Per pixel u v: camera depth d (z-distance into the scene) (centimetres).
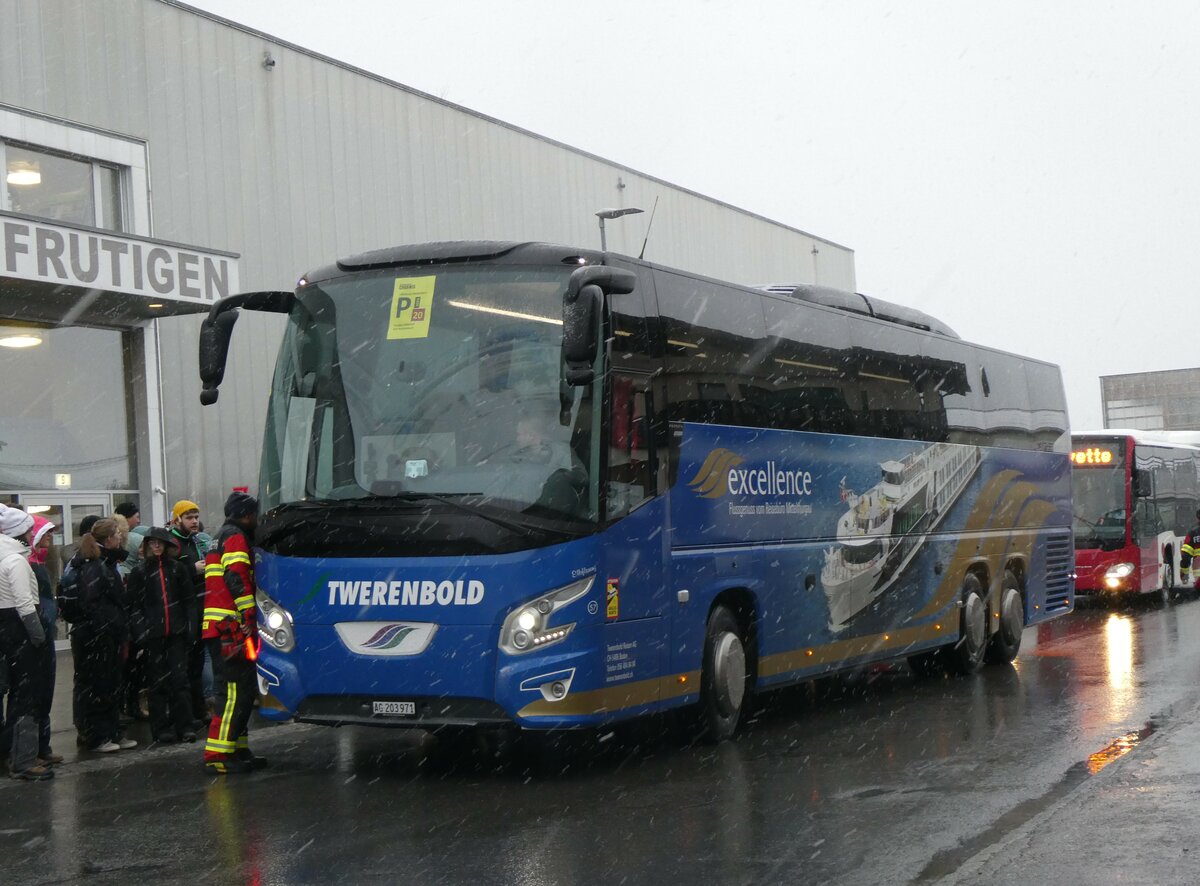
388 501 923
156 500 1944
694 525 1047
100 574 1125
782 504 1190
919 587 1464
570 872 666
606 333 950
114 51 1955
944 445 1551
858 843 717
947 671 1588
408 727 920
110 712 1132
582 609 912
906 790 862
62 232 1619
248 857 716
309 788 929
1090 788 845
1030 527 1803
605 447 938
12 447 1780
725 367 1117
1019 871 646
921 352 1520
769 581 1159
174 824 812
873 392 1392
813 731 1156
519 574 899
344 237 2364
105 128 1925
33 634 993
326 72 2350
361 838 757
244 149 2170
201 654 1253
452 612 905
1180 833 716
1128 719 1142
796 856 691
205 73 2106
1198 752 962
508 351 942
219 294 1834
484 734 1184
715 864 677
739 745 1086
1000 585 1686
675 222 3497
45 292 1675
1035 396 1864
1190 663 1584
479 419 930
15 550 997
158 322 1975
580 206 3088
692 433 1054
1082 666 1608
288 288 2234
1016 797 827
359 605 927
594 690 917
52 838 784
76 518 1858
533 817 807
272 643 962
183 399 2017
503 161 2819
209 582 1009
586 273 886
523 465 915
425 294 972
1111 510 2636
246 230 2164
